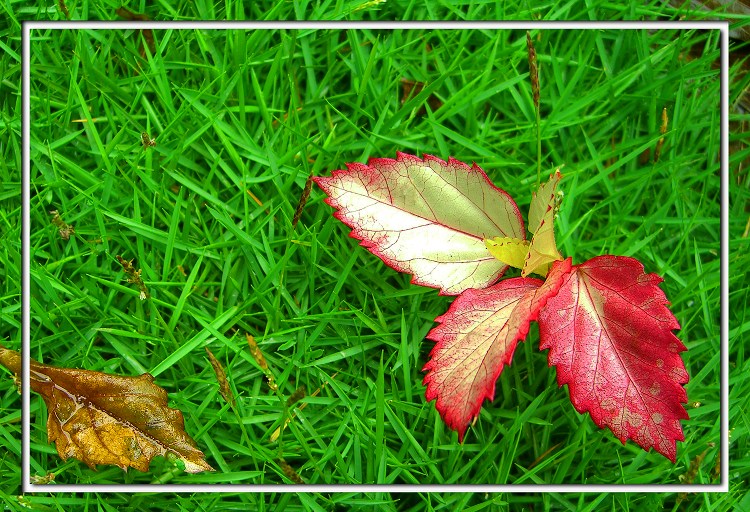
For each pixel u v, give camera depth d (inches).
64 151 21.0
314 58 21.8
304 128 21.3
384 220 18.9
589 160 21.5
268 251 20.1
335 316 20.1
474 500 19.6
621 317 18.2
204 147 21.1
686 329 20.3
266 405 19.8
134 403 19.0
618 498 19.4
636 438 17.9
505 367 19.9
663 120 20.5
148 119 20.7
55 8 21.2
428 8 21.5
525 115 21.5
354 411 19.7
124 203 20.6
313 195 20.6
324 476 19.3
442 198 19.0
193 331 20.0
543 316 18.3
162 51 21.4
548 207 18.0
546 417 19.8
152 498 19.3
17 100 20.8
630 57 22.0
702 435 20.0
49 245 20.6
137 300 20.2
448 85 21.5
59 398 19.1
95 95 21.2
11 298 20.1
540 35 21.7
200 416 19.7
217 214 20.2
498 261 19.0
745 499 19.3
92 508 19.4
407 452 19.8
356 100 21.4
